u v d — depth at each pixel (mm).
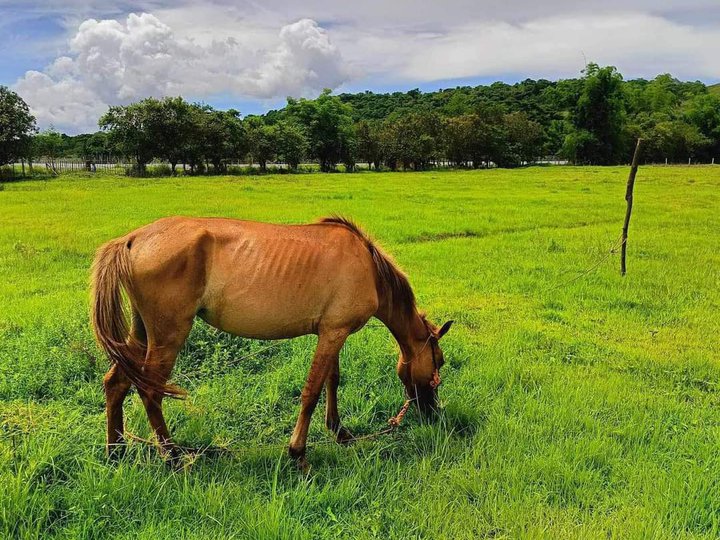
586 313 8688
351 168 65188
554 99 95375
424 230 15664
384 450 4508
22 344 5844
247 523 3369
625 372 6422
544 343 7293
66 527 3305
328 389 4598
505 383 5891
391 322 4711
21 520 3250
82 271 10344
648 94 97875
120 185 32938
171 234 3943
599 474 4199
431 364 4824
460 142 69562
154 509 3494
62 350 5660
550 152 87062
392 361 6039
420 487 3961
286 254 4039
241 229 4102
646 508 3783
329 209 19453
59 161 66000
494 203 23719
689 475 4109
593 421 4996
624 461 4383
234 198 23375
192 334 6141
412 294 4680
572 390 5656
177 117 49031
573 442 4551
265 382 5551
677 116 86750
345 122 63938
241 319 4059
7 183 35062
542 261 12125
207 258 3957
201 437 4488
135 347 4266
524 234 15648
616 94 73500
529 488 3961
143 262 3855
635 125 77438
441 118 70188
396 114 89625
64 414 4492
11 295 8617
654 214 20516
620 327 8023
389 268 4527
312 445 4508
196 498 3551
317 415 5039
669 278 10688
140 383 3867
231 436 4566
